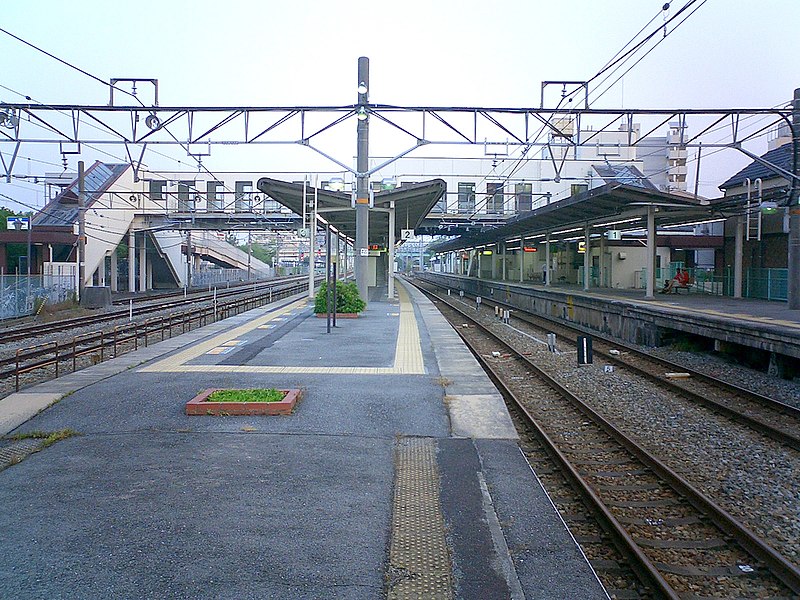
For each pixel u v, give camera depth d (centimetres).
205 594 455
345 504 632
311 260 3738
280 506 623
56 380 1223
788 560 590
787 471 848
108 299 3625
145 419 945
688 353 1992
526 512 652
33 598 446
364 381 1214
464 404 1062
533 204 5241
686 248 4384
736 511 716
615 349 2098
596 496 706
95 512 602
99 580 472
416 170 5294
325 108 1927
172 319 2298
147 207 5150
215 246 7369
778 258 3089
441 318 2573
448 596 462
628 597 530
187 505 621
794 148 1983
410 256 15688
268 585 470
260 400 991
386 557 520
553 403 1277
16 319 2958
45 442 841
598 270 4644
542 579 508
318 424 928
